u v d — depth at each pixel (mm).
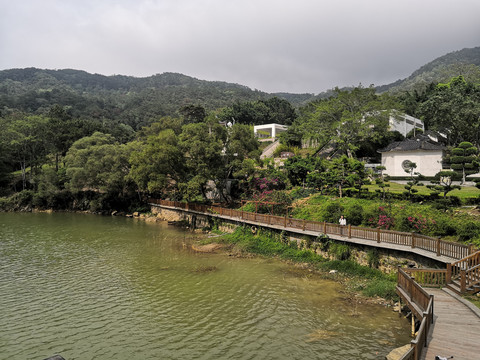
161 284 22594
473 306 13828
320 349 13945
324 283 21594
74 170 59312
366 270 22047
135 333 15891
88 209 63125
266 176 44500
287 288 21047
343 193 36344
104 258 29594
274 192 36250
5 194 69438
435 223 22469
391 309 17344
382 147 55969
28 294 21125
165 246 33938
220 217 37656
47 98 176125
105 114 153500
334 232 24922
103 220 52500
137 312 18234
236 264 26625
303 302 18812
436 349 10578
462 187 36000
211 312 17969
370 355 13320
